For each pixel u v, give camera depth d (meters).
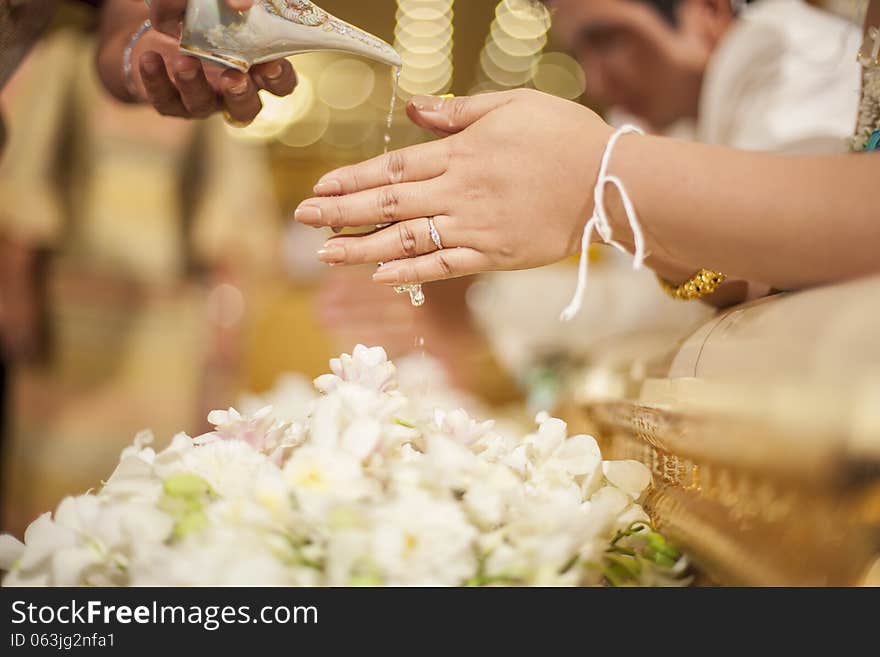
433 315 1.81
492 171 0.58
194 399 2.08
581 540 0.46
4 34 0.76
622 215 0.55
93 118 1.96
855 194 0.49
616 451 0.82
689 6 1.24
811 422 0.33
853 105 0.97
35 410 1.93
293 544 0.43
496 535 0.44
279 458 0.52
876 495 0.32
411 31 2.98
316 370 2.26
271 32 0.67
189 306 2.08
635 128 0.55
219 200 2.11
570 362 1.58
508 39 2.92
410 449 0.55
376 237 0.62
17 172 1.88
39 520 0.47
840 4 1.06
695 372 0.54
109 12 0.91
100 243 1.97
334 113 2.87
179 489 0.46
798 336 0.38
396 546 0.40
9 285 1.88
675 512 0.55
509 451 0.60
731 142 1.07
